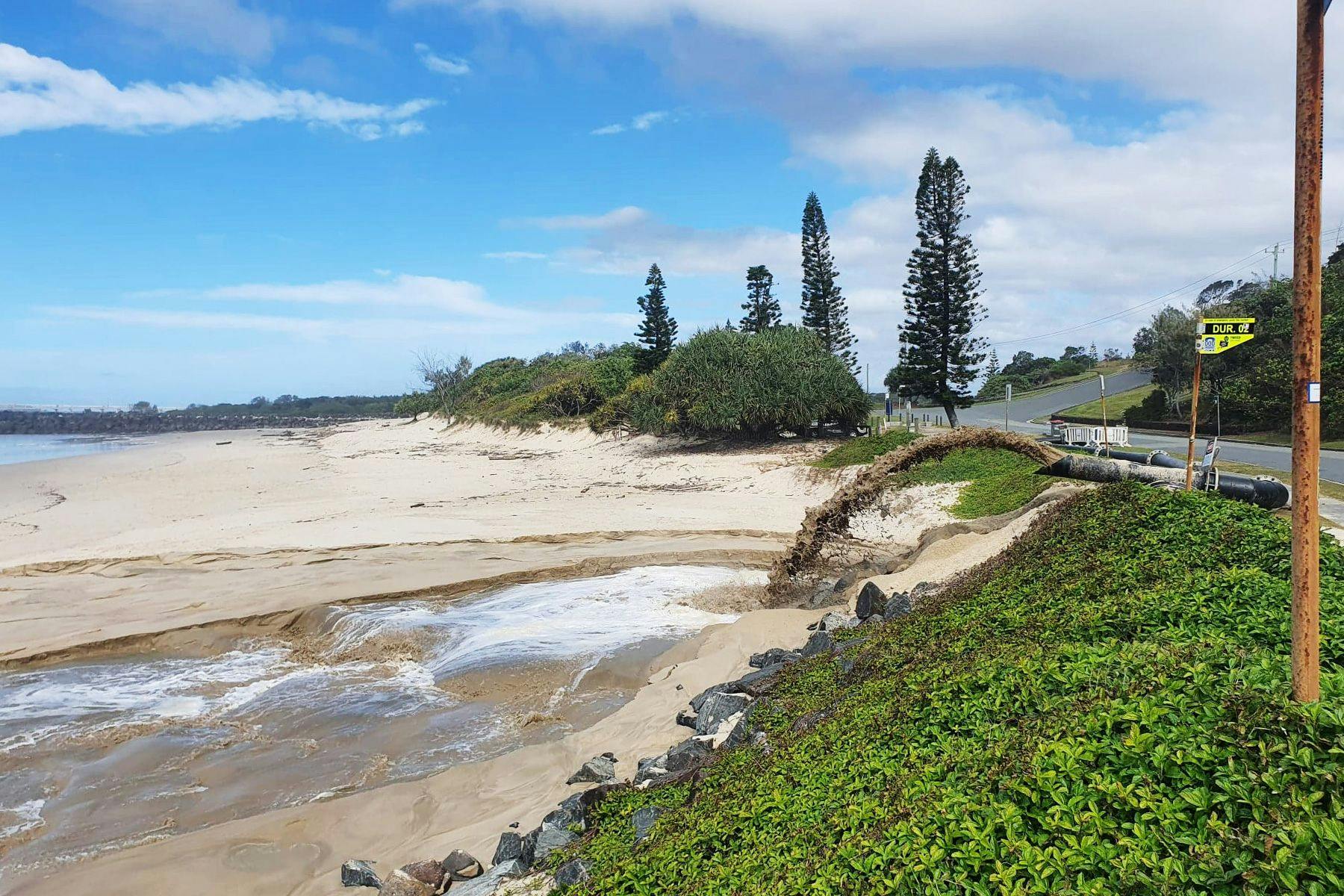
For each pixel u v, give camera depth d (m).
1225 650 6.03
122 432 116.31
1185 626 7.01
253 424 139.62
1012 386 96.75
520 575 20.89
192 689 14.77
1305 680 4.73
